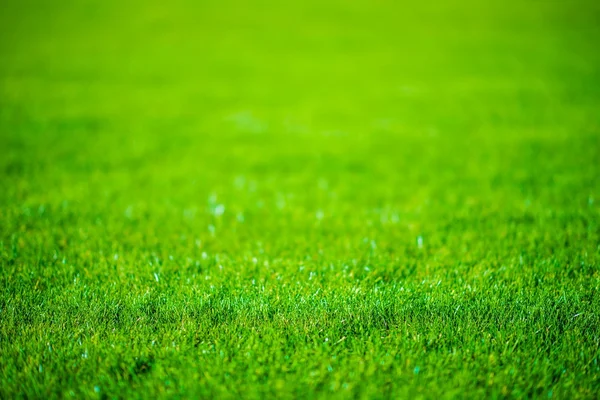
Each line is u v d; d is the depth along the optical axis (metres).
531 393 3.05
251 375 3.18
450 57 20.30
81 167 8.47
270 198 7.16
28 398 3.03
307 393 3.03
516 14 28.33
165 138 10.69
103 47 22.38
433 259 4.89
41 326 3.74
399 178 7.98
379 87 16.23
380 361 3.29
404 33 25.48
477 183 7.48
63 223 5.91
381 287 4.33
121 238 5.49
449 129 11.16
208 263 4.82
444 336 3.61
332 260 4.89
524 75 16.61
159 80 17.23
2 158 8.71
